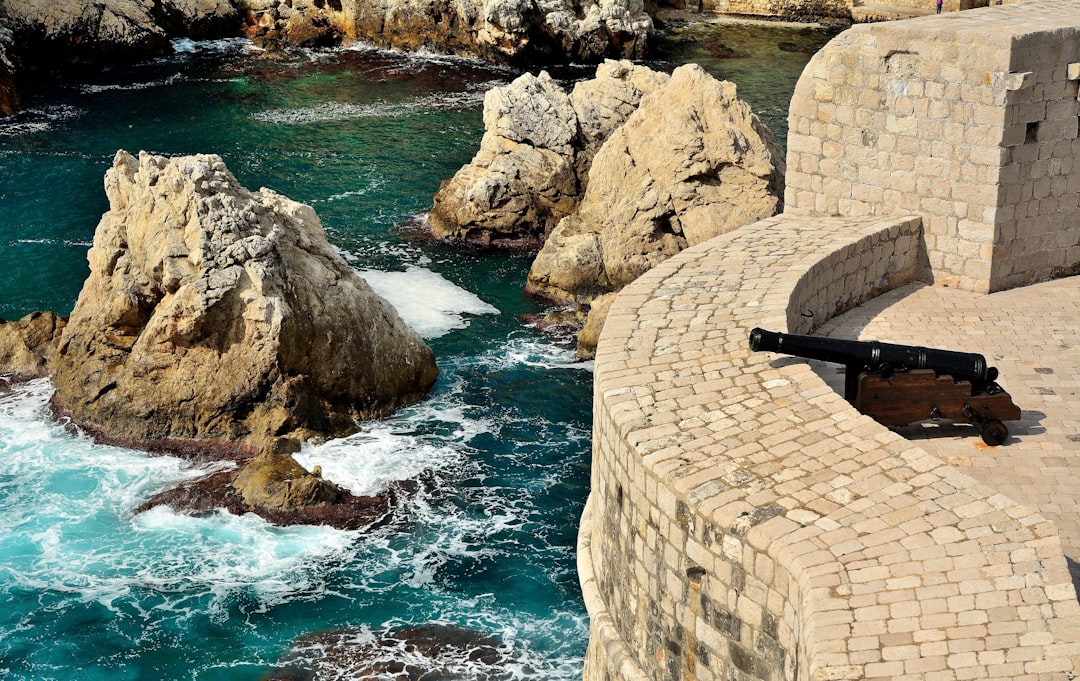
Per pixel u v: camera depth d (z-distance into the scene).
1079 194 17.70
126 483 29.52
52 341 35.00
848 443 11.15
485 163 45.47
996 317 16.77
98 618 24.88
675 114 40.53
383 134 55.66
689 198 40.06
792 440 11.27
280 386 31.22
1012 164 16.97
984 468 12.80
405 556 26.81
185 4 72.25
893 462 10.77
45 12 65.12
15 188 48.41
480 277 41.56
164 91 62.91
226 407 31.20
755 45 71.56
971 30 16.67
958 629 8.86
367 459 30.48
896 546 9.63
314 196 48.12
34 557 26.78
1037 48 16.48
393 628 24.61
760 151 40.00
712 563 10.41
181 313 31.02
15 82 62.00
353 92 62.88
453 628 24.58
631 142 41.72
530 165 44.38
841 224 17.91
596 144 45.47
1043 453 13.06
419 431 32.03
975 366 12.94
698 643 10.84
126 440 31.42
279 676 23.28
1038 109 16.86
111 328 32.28
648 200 40.03
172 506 28.52
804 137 18.66
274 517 28.06
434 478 29.78
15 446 31.14
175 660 23.75
